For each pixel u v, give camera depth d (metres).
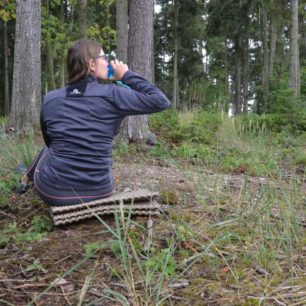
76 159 3.17
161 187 4.32
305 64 33.47
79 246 2.83
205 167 5.98
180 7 31.25
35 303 2.17
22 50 9.70
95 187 3.22
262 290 2.29
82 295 2.08
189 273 2.48
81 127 3.16
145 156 7.42
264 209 3.26
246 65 33.84
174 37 31.70
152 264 2.46
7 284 2.36
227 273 2.48
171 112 12.59
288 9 24.91
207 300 2.20
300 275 2.47
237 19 28.92
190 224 3.18
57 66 27.73
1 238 2.92
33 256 2.70
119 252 2.67
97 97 3.19
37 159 3.62
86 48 3.22
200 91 39.12
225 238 2.77
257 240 2.88
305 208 3.68
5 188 3.94
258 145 8.12
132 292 2.24
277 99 13.70
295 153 8.12
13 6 15.18
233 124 9.80
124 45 12.91
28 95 9.66
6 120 10.62
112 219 3.24
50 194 3.18
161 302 2.16
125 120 8.49
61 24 19.23
